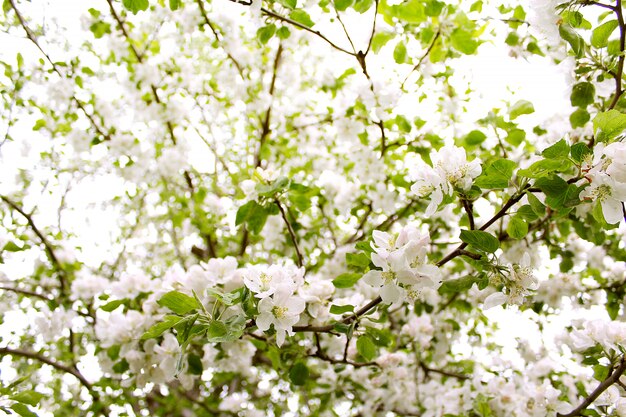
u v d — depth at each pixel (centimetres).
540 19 220
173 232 546
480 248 188
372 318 225
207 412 521
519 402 307
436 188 187
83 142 431
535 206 184
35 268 417
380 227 418
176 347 274
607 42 231
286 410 566
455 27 315
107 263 539
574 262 388
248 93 468
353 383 400
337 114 405
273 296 187
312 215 466
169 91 465
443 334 438
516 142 336
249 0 291
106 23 415
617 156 165
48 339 366
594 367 246
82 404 475
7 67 405
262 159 503
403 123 376
